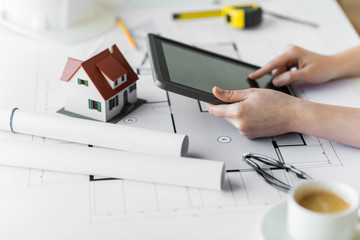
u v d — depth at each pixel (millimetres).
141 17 1353
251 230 699
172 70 948
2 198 753
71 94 943
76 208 736
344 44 1229
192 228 701
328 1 1437
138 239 680
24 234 687
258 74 1051
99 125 874
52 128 881
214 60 1065
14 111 904
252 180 798
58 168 807
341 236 616
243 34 1287
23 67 1111
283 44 1239
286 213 687
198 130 923
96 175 805
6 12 1265
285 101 881
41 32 1230
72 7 1238
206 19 1356
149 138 840
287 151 870
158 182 787
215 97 892
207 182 766
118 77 925
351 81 1081
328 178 803
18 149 816
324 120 871
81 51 1180
